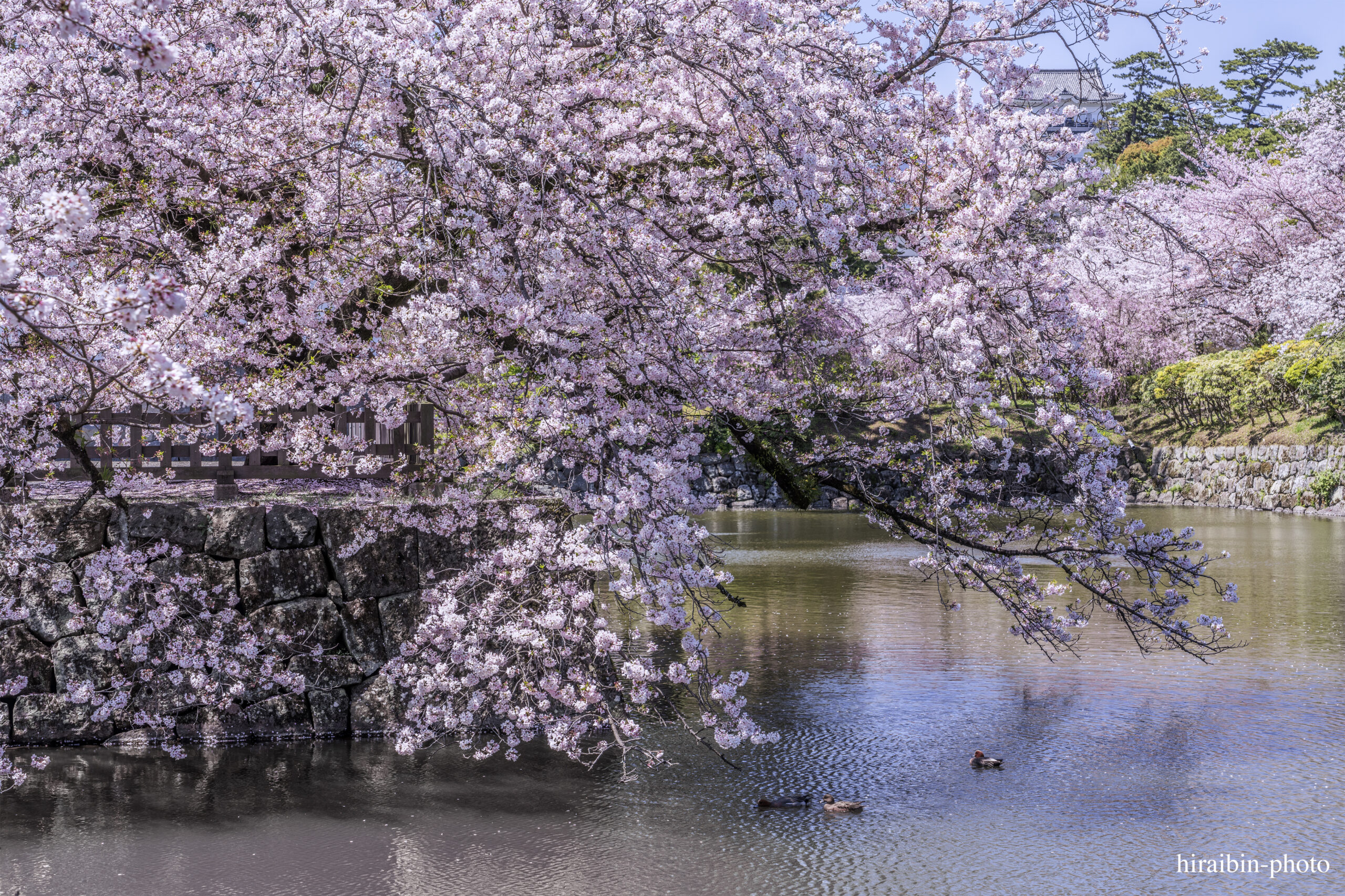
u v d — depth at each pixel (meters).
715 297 7.25
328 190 6.46
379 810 6.18
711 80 5.80
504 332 6.03
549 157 5.74
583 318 5.73
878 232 6.95
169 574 7.45
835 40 6.77
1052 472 6.75
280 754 7.31
